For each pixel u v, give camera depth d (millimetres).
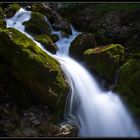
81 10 15766
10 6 14406
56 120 9273
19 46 9148
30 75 9062
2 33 9203
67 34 14000
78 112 10164
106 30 13938
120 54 11508
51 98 9133
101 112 10438
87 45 12523
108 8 15086
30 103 9484
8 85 9492
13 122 8945
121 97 10484
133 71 10594
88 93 10711
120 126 10203
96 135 10062
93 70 11453
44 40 12039
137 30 13125
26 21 13188
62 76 10016
